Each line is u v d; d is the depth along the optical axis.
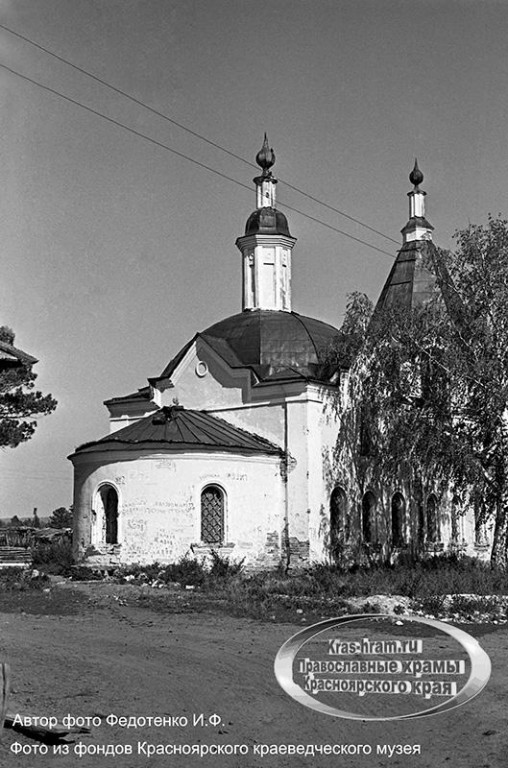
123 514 29.94
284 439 32.31
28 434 41.53
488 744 10.45
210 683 13.38
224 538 30.41
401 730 11.09
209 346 34.19
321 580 26.00
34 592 24.39
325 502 32.16
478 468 29.14
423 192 40.47
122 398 36.84
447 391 29.89
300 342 34.25
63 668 14.31
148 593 24.02
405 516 35.78
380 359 31.53
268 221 37.44
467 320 29.97
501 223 30.22
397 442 30.73
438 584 25.17
